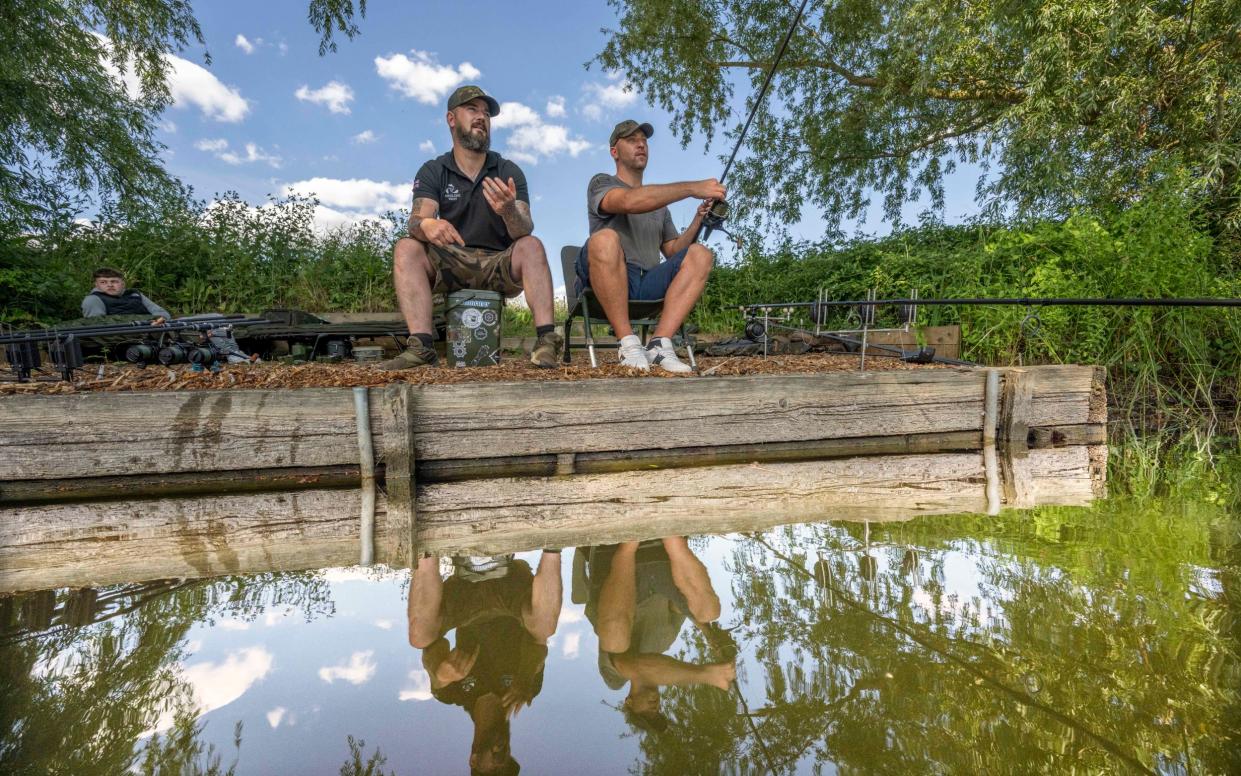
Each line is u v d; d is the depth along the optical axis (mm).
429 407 2924
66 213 8711
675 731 985
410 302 3811
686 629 1358
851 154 10672
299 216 9656
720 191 3559
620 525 2186
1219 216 5891
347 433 2824
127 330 3670
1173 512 2279
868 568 1695
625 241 3963
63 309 7914
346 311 9195
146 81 8953
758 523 2178
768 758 896
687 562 1780
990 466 3199
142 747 942
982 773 857
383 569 1775
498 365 3902
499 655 1263
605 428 3146
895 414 3566
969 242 8328
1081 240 5438
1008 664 1158
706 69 11172
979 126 9461
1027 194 7734
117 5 8227
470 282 4047
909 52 8227
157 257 8891
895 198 10906
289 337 6242
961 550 1835
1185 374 5168
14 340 3369
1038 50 6238
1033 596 1468
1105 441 3865
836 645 1253
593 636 1335
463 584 1651
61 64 8367
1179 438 4109
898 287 7391
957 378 3639
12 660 1235
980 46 8125
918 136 10281
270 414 2783
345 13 7328
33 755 935
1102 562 1703
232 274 8977
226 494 2623
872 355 5816
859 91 10312
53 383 3072
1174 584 1533
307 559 1871
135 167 9148
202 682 1156
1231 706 1004
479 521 2273
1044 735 930
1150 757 876
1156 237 5070
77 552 1956
